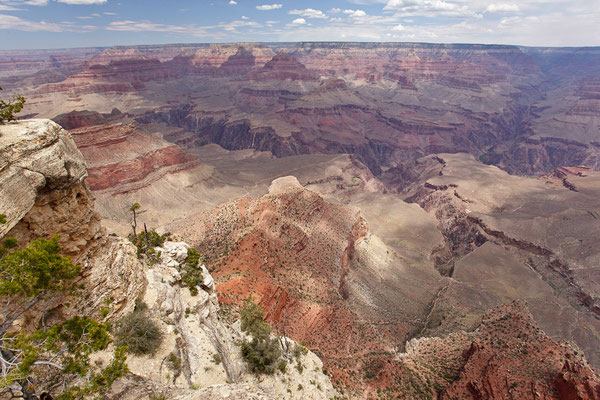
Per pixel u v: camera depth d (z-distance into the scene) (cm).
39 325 2053
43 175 2011
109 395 1980
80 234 2377
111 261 2631
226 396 1986
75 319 1908
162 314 2914
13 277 1691
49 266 1767
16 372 1552
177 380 2395
